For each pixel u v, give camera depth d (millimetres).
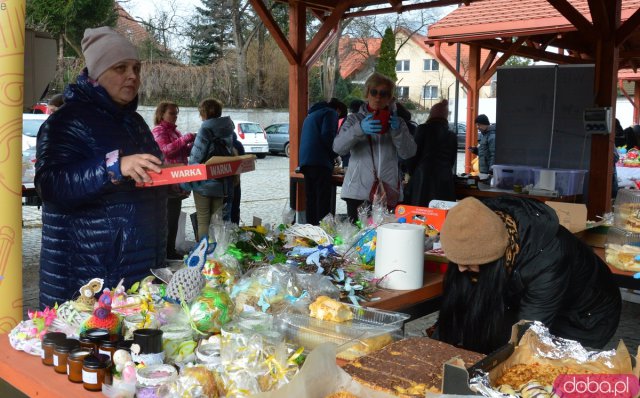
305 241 2781
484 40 11234
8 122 2082
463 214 1913
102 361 1479
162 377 1408
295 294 2051
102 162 2055
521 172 6613
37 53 4031
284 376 1429
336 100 7723
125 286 2248
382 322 1925
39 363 1645
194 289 1856
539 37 11859
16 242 2125
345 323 1886
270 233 2805
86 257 2227
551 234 2031
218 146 6289
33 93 4062
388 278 2414
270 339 1654
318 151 6406
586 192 6688
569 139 7133
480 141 9391
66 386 1492
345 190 4957
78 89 2266
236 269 2254
